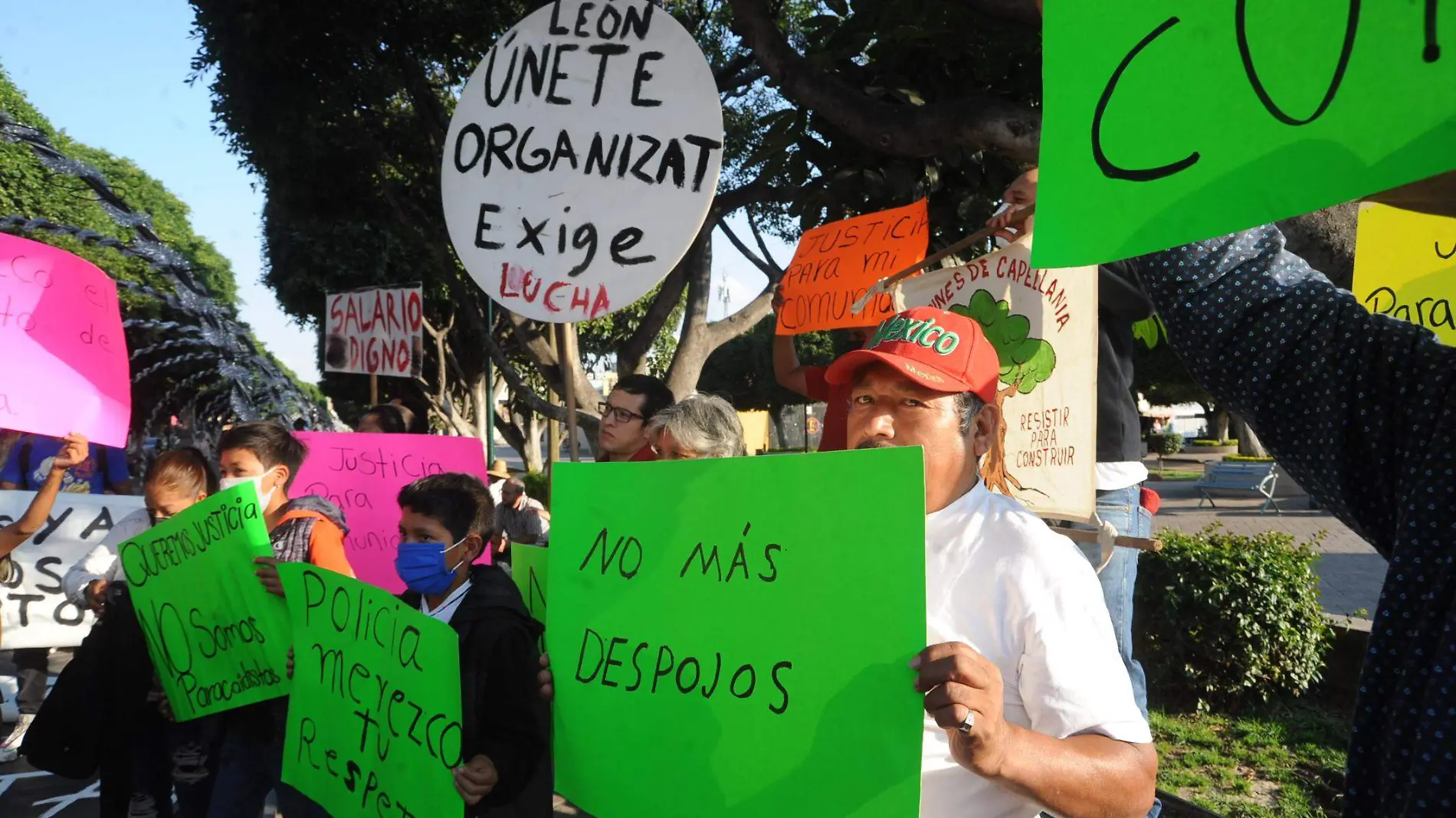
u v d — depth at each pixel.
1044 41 1.27
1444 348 1.30
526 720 2.46
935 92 4.55
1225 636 5.87
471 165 3.38
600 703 1.86
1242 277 1.49
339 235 14.22
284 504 3.53
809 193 4.98
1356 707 1.25
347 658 2.54
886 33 4.37
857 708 1.49
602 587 1.89
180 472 3.56
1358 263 2.00
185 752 3.72
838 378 1.85
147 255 7.26
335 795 2.55
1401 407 1.31
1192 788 4.84
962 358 1.74
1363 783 1.23
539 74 3.33
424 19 8.83
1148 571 6.13
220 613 3.12
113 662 3.63
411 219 10.55
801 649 1.57
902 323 1.80
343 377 20.50
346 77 8.91
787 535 1.60
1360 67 1.02
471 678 2.48
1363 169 1.01
